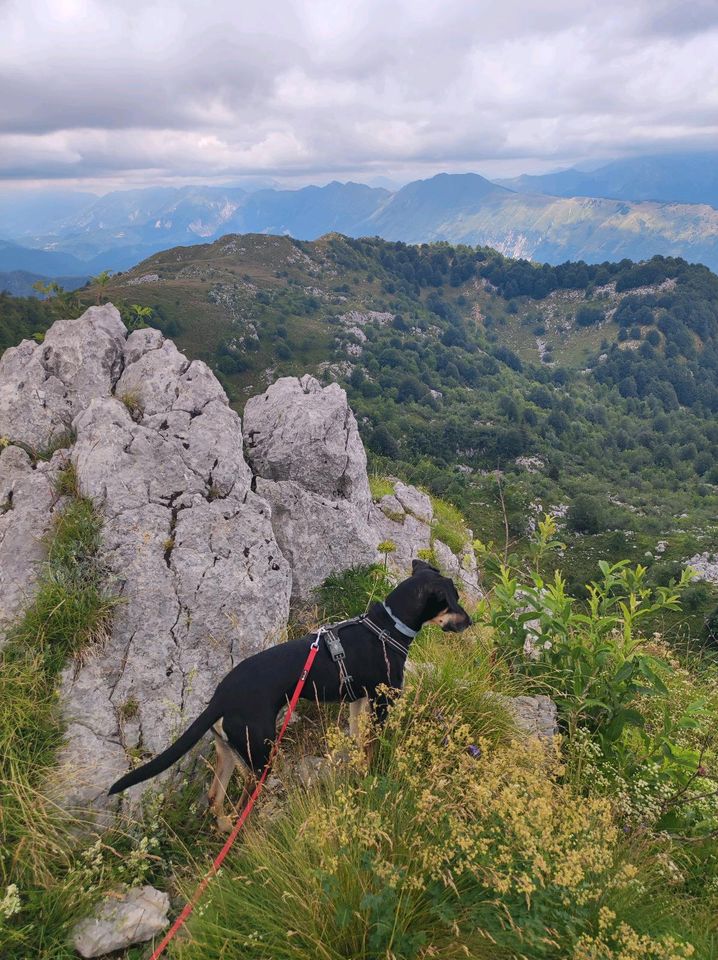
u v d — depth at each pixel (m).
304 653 4.21
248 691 3.93
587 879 3.34
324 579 6.88
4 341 127.38
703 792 4.77
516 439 166.25
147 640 4.76
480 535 87.25
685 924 3.54
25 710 4.08
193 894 3.43
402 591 4.49
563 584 5.89
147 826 4.00
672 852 4.22
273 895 3.28
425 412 193.62
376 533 8.20
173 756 3.75
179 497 5.59
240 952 3.03
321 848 3.26
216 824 4.22
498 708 4.86
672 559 92.50
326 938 3.00
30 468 5.93
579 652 5.51
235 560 5.42
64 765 4.00
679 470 179.12
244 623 5.18
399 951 2.94
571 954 2.97
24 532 5.07
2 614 4.66
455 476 115.06
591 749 4.85
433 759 3.62
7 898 3.17
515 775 3.54
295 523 6.84
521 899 3.16
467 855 3.14
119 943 3.31
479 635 6.23
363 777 3.91
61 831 3.78
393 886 2.91
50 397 6.52
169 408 6.37
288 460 7.62
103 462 5.43
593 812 3.63
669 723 4.95
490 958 3.01
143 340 7.18
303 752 4.79
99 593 4.80
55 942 3.25
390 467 93.44
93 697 4.39
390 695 4.25
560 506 115.62
